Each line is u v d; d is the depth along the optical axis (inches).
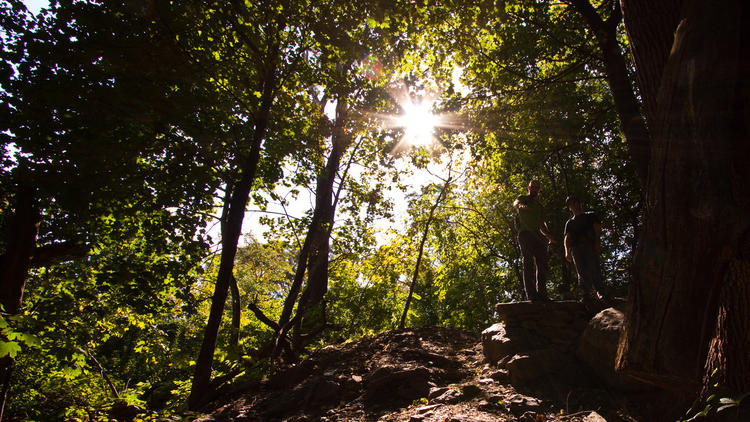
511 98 486.0
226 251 330.6
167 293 407.8
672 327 110.8
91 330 364.5
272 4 334.6
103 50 296.5
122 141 329.4
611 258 741.9
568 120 490.3
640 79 145.9
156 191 363.3
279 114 401.4
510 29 431.2
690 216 106.6
